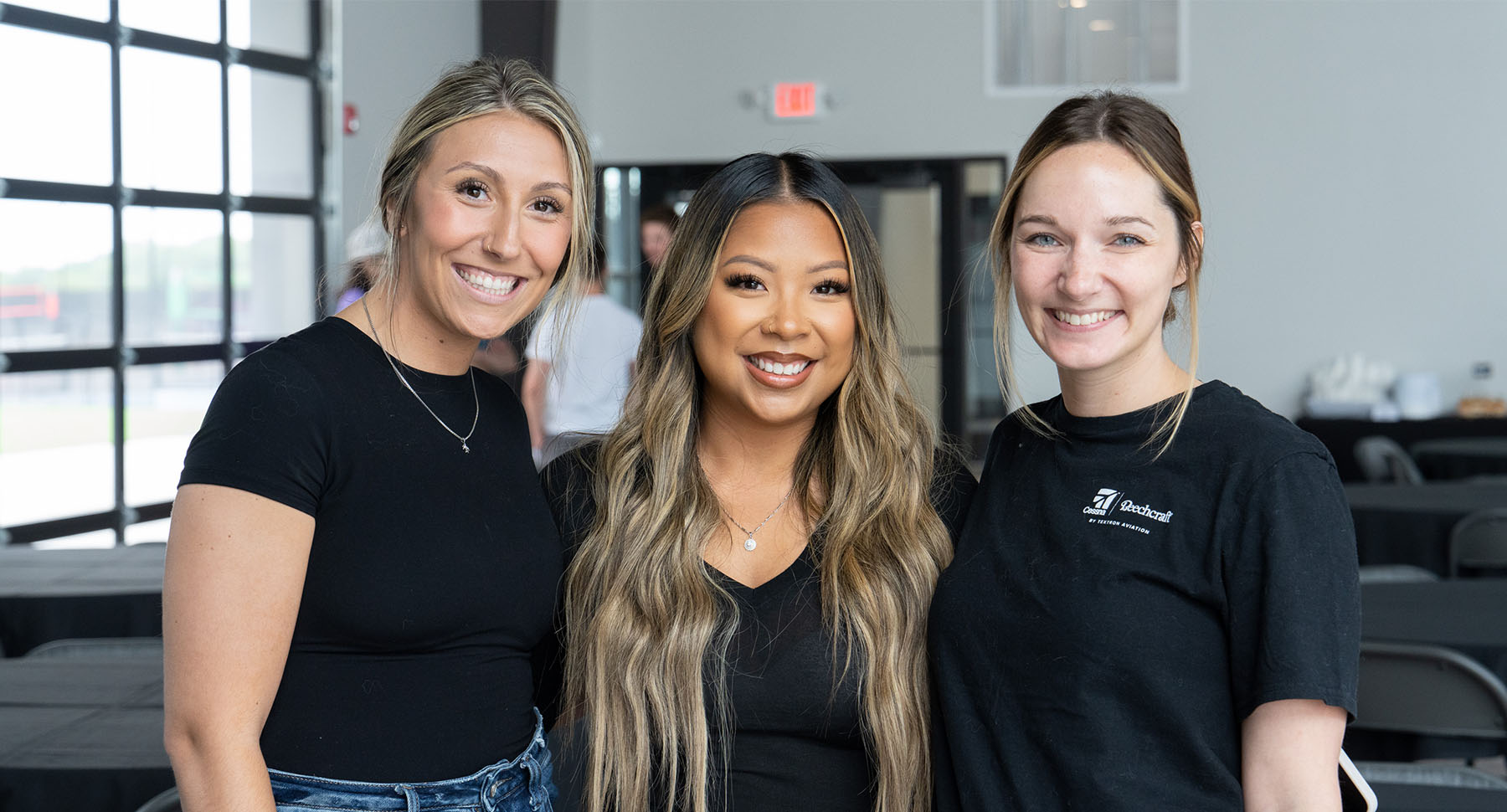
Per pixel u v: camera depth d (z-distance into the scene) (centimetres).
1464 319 775
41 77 541
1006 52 786
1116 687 127
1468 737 246
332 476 128
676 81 815
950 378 805
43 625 317
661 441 169
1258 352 796
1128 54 780
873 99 800
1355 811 125
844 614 159
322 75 670
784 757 159
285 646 124
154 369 600
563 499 173
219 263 630
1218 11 774
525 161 135
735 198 162
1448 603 297
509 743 140
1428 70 766
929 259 806
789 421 165
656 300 172
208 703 118
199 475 120
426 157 135
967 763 139
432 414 138
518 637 143
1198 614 125
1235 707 124
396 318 139
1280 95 776
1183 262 137
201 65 613
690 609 161
